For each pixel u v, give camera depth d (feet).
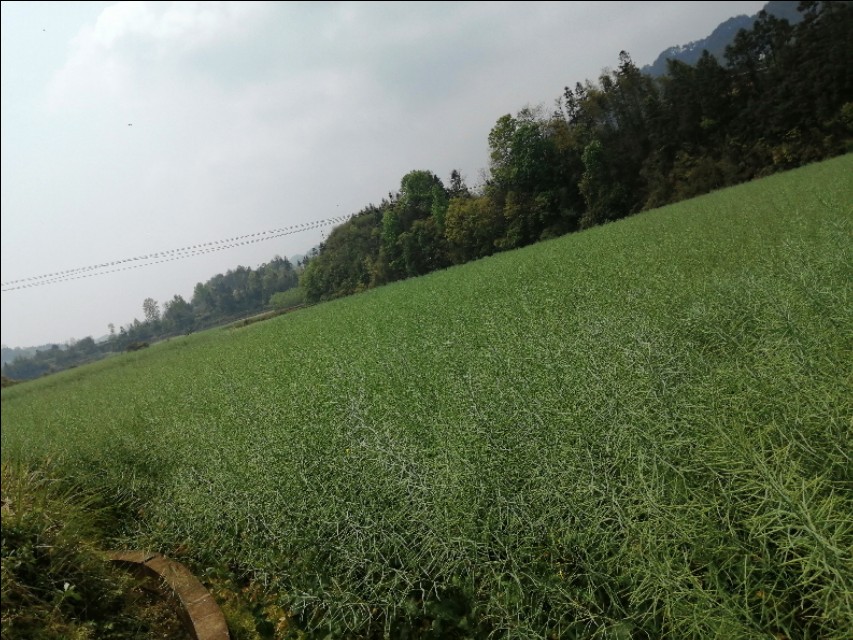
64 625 12.22
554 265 49.78
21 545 13.12
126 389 53.72
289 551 13.42
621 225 86.28
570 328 21.43
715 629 7.22
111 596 13.53
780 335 13.47
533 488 10.77
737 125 156.97
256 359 46.62
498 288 45.91
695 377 12.97
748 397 10.57
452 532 10.65
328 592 11.59
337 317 67.10
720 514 8.87
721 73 162.61
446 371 20.48
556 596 9.02
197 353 76.84
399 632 10.93
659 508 8.49
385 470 12.57
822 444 9.05
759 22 168.96
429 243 196.54
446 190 220.23
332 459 14.82
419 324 37.65
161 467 22.11
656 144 167.73
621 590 9.11
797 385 10.03
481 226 181.57
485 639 9.91
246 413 22.30
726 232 39.17
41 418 45.85
